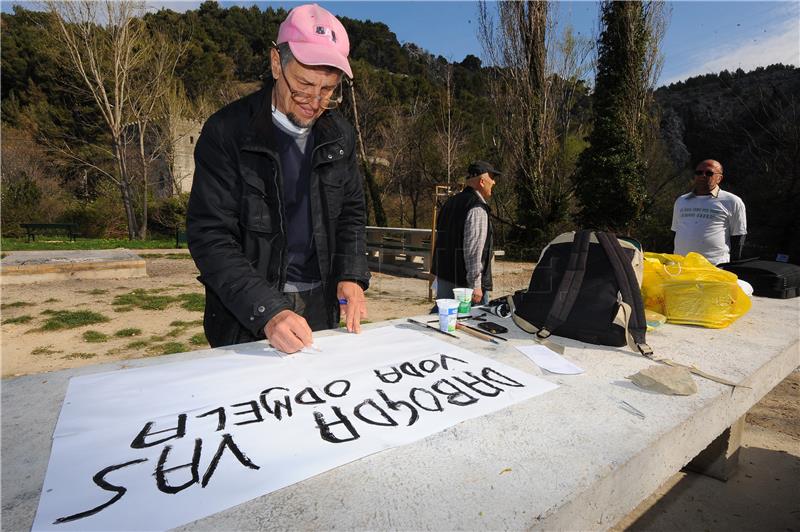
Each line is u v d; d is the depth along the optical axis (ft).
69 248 47.44
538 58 48.26
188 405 3.47
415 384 3.99
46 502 2.35
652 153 56.65
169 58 75.56
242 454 2.85
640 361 4.82
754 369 4.69
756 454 8.89
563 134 55.47
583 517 2.64
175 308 21.88
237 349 4.76
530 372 4.41
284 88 4.89
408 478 2.67
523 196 51.06
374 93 82.17
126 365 4.26
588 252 5.68
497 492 2.56
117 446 2.89
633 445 3.13
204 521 2.27
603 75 47.26
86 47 65.10
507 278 32.32
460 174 68.80
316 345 4.94
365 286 6.05
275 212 5.20
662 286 6.55
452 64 67.36
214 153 4.80
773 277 8.13
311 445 2.97
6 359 14.29
